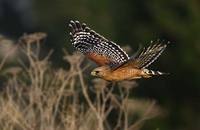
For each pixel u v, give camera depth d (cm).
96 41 1179
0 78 1786
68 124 1541
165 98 3075
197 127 3102
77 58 1582
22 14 6356
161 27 3122
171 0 3131
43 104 1608
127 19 3256
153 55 1080
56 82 1600
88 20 3444
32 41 1625
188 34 3081
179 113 3088
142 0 3206
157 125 2909
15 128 1672
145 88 3020
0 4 6438
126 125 1608
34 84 1598
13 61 1884
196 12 3097
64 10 4347
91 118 1587
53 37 4659
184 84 3086
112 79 1136
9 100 1569
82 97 1767
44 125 1555
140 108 1861
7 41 1664
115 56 1158
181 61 3072
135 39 3186
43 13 5006
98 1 3409
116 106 1627
